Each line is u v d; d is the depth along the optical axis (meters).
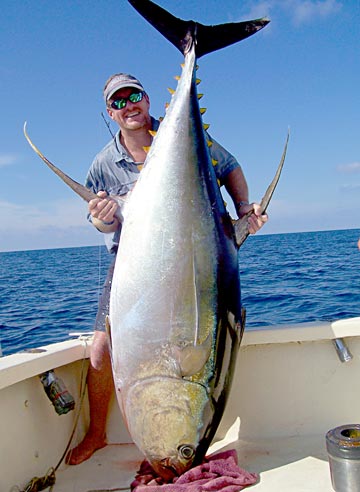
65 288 18.02
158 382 2.35
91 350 3.02
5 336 8.73
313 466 2.67
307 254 30.20
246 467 2.71
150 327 2.36
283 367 3.12
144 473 2.62
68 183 2.62
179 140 2.52
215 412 2.45
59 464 2.81
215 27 2.86
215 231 2.51
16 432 2.60
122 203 2.71
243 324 2.66
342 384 3.09
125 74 3.18
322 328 3.05
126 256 2.45
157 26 2.78
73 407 2.83
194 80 2.62
